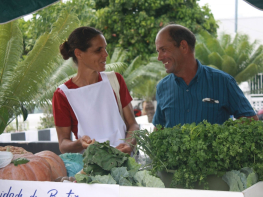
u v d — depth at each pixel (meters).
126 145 1.61
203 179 1.28
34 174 1.41
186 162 1.32
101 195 1.10
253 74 11.34
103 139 2.04
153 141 1.40
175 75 2.46
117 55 9.68
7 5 1.76
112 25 10.73
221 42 12.30
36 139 7.95
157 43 2.36
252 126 1.34
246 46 11.66
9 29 5.16
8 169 1.39
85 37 2.03
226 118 2.46
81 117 2.09
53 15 9.73
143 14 10.40
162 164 1.35
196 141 1.29
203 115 2.38
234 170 1.27
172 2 10.53
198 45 10.98
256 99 11.41
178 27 2.35
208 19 11.84
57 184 1.16
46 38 5.43
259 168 1.26
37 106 6.09
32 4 1.77
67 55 2.17
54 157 1.66
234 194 1.01
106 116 2.10
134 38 10.56
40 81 5.63
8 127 10.71
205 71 2.43
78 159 1.78
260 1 1.83
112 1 10.59
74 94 2.10
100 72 2.25
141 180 1.22
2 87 5.40
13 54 5.41
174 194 1.04
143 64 10.64
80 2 10.25
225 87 2.38
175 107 2.45
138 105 14.40
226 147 1.26
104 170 1.26
